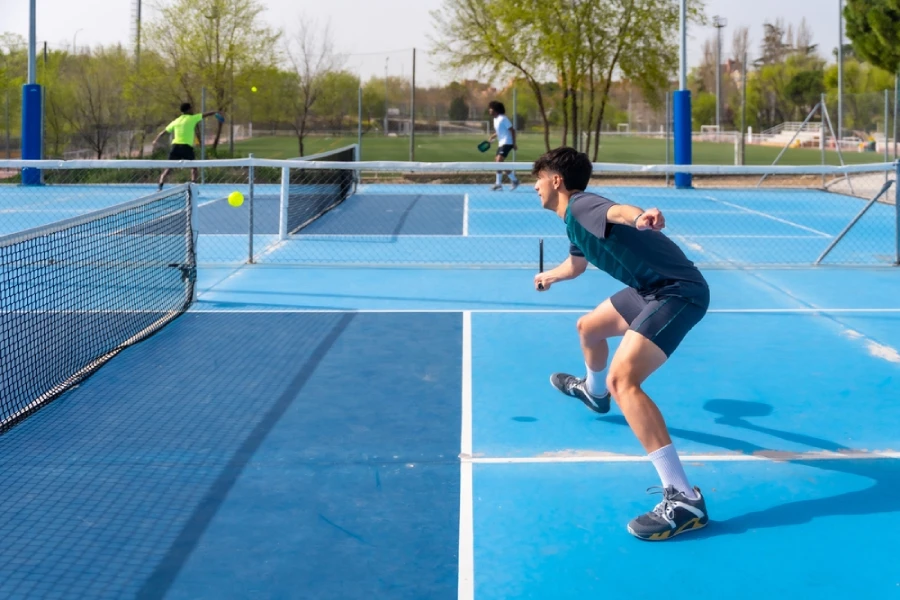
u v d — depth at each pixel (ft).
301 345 21.94
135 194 61.72
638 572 11.20
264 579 11.02
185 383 18.81
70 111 87.76
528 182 76.28
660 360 12.57
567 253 37.29
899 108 67.92
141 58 90.22
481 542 11.95
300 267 33.32
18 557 11.51
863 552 11.69
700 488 13.71
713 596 10.65
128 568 11.27
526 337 22.77
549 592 10.73
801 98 179.01
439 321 24.58
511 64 77.66
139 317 24.11
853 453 15.07
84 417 16.69
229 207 53.52
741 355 21.07
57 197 59.72
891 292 28.71
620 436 15.85
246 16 88.53
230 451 15.12
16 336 21.13
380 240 40.98
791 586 10.87
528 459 14.82
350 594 10.68
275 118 98.02
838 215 52.11
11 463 14.55
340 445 15.40
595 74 77.82
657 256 12.73
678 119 68.33
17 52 100.63
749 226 46.98
